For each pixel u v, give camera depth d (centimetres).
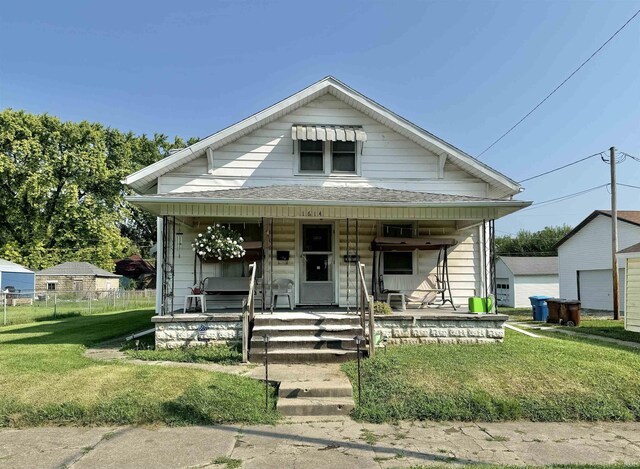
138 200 883
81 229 3900
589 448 470
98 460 428
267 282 1104
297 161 1162
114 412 539
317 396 605
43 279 3675
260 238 1124
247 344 789
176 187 1122
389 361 739
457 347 867
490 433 512
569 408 579
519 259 3653
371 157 1177
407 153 1183
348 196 995
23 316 1973
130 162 4547
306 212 947
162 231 1132
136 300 2978
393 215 962
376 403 586
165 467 414
